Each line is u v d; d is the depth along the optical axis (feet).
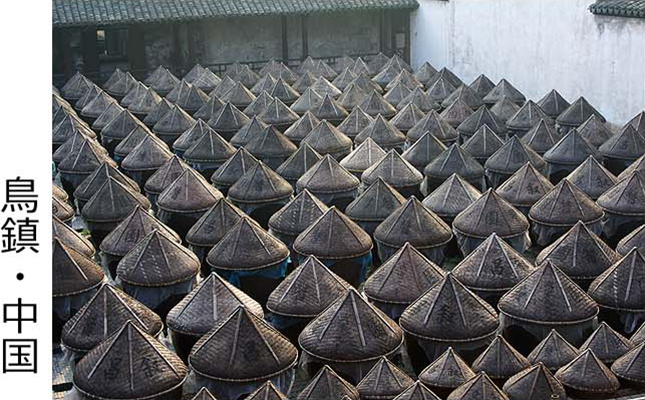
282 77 110.63
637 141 74.74
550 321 46.37
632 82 87.81
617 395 41.32
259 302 54.65
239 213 59.36
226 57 121.49
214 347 42.22
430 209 63.00
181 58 120.06
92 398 40.19
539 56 101.76
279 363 42.04
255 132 81.76
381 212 61.52
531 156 72.69
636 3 86.33
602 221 62.49
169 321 47.26
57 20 110.32
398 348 44.52
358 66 113.29
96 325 45.03
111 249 56.90
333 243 55.42
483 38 111.86
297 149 77.51
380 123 82.33
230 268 53.67
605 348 43.86
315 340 44.16
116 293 46.11
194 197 64.13
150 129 91.86
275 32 122.83
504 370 41.83
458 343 44.91
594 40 92.58
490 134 77.87
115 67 119.96
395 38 127.13
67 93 104.01
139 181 74.74
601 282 49.57
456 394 38.09
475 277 50.80
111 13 112.98
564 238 53.11
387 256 58.03
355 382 43.55
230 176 70.90
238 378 41.39
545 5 99.60
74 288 50.60
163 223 62.08
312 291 48.39
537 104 92.12
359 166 73.20
